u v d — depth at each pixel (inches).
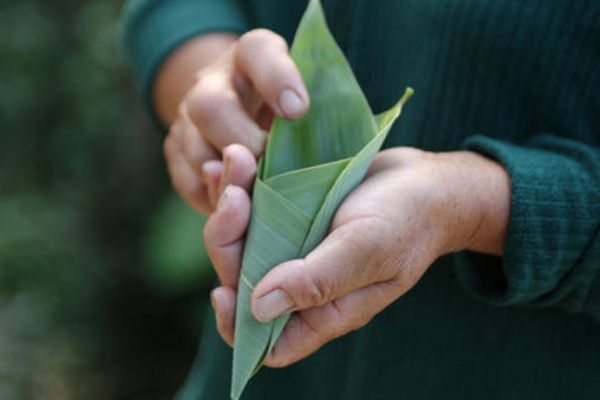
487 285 31.3
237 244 28.9
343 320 28.6
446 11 31.7
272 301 27.4
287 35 35.8
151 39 37.9
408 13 32.7
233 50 31.5
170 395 91.0
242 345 28.5
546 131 31.9
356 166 28.0
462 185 29.4
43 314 87.6
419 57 32.6
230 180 28.8
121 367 89.4
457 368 33.6
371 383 34.7
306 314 28.5
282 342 28.7
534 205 29.7
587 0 30.7
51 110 100.1
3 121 100.3
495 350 33.2
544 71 31.4
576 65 31.2
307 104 29.4
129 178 92.5
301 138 29.7
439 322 33.5
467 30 31.5
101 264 90.6
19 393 81.3
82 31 98.6
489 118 32.1
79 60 98.0
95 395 86.4
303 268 27.4
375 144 28.2
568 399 33.1
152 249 83.7
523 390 33.2
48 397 82.7
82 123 96.2
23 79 99.6
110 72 96.5
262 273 28.1
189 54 37.0
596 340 32.5
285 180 27.9
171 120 38.1
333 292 27.7
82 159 95.5
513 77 31.6
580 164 30.6
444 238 29.2
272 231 28.0
